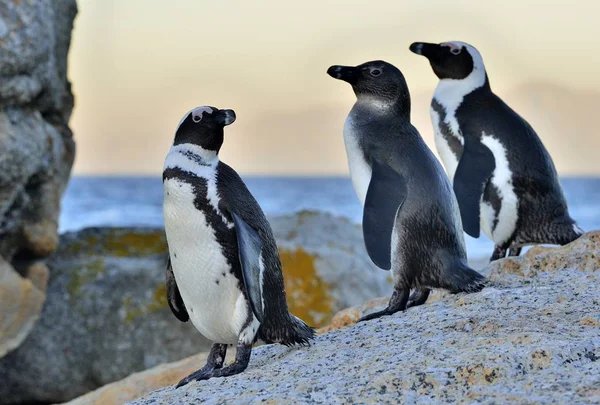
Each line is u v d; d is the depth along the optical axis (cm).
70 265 1753
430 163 956
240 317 789
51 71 1590
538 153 1138
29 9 1467
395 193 938
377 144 973
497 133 1138
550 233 1128
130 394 1088
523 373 659
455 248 941
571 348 686
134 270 1712
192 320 829
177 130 807
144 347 1641
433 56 1191
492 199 1133
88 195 9681
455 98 1180
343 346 809
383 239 918
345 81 1020
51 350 1670
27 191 1616
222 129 795
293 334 821
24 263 1672
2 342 1567
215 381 758
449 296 941
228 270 783
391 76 998
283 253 1714
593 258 998
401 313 908
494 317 807
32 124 1540
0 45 1416
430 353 716
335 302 1662
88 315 1675
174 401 721
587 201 8369
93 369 1652
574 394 604
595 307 823
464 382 654
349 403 638
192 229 784
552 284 929
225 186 788
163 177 799
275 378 734
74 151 1784
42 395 1681
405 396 640
